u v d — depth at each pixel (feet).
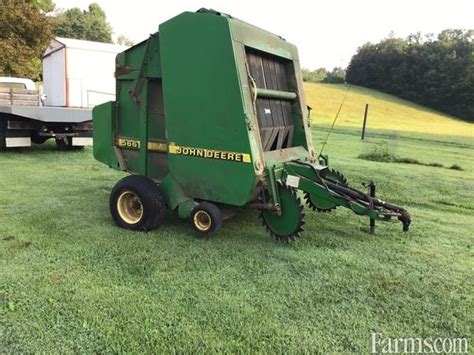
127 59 17.08
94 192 22.16
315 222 18.19
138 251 13.98
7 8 55.06
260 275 12.49
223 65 13.85
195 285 11.70
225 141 14.19
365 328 9.89
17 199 20.45
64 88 45.24
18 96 34.35
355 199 14.97
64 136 34.37
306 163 15.79
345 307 10.80
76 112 32.96
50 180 24.98
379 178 28.02
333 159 36.35
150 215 15.65
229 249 14.42
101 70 47.01
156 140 16.72
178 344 9.00
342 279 12.39
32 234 15.40
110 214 18.11
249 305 10.71
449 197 24.14
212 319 10.00
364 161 35.91
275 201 14.52
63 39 46.06
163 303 10.65
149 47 16.10
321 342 9.28
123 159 18.30
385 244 15.65
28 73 59.93
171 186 15.80
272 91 16.22
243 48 14.21
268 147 16.34
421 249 15.24
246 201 14.21
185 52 14.51
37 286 11.31
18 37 57.72
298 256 14.02
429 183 27.12
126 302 10.62
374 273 12.89
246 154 13.83
